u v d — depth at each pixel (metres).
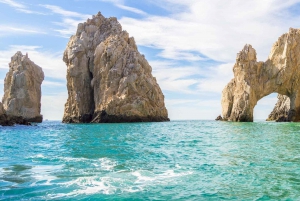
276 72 76.69
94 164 16.86
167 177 13.55
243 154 20.08
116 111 86.31
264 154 19.94
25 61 106.44
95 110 93.12
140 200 10.39
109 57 95.38
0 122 62.00
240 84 78.69
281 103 85.31
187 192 11.27
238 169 15.12
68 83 104.94
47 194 11.05
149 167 15.87
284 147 23.56
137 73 93.19
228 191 11.36
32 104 104.81
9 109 100.62
